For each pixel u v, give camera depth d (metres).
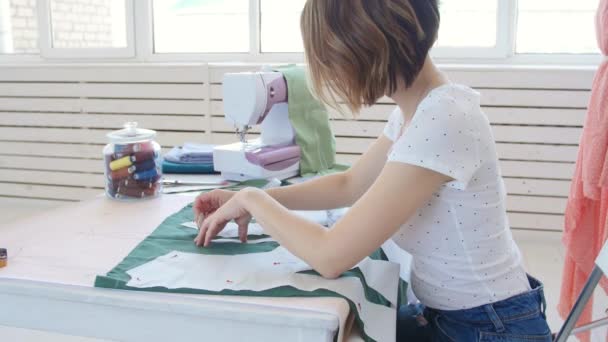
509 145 3.54
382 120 3.70
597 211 2.01
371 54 1.02
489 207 1.12
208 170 1.90
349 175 1.43
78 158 4.27
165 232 1.27
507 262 1.17
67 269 1.07
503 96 3.49
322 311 0.92
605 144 1.85
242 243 1.21
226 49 4.20
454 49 3.77
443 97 1.06
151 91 4.00
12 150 4.35
